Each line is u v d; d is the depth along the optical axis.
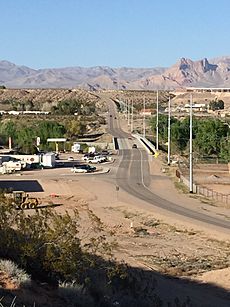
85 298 18.92
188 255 41.91
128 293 22.70
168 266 37.94
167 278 34.56
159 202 64.75
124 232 49.06
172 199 67.00
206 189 74.44
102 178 85.00
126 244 44.31
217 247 44.88
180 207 61.66
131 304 21.27
